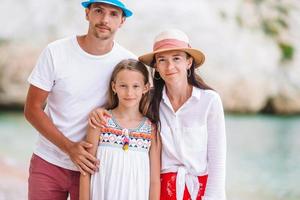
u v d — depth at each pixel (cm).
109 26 304
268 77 1323
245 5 1410
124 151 301
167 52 302
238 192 726
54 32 1229
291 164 884
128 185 299
